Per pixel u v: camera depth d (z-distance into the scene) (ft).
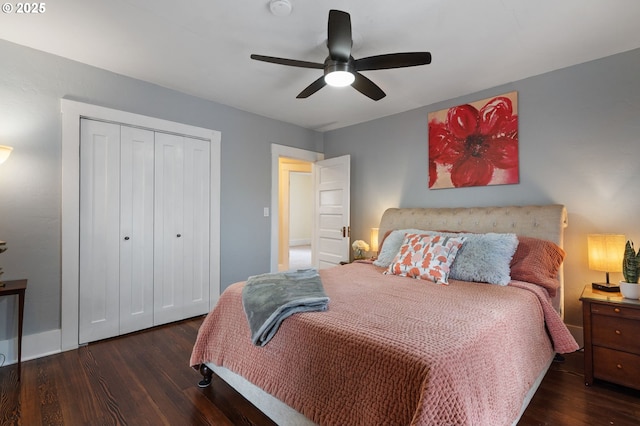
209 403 5.98
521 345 5.24
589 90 8.19
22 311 6.93
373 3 5.96
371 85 7.61
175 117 10.43
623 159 7.72
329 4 6.02
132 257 9.52
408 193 12.19
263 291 5.79
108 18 6.58
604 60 7.98
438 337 3.98
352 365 3.95
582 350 8.20
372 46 7.49
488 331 4.40
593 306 6.63
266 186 13.19
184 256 10.70
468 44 7.41
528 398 5.31
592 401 6.05
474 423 3.42
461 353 3.69
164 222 10.23
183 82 9.80
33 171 7.88
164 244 10.22
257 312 5.33
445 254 7.87
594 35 6.99
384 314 4.93
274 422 5.30
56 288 8.20
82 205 8.63
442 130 11.10
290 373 4.70
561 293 7.94
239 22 6.67
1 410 5.69
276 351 4.97
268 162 13.26
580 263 8.33
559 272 7.87
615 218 7.82
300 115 12.98
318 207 15.25
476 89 10.08
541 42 7.30
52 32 7.13
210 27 6.88
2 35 7.28
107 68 8.88
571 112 8.46
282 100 11.30
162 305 10.17
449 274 7.91
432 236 8.55
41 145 7.99
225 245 11.87
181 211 10.63
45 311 8.04
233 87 10.19
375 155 13.38
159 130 10.08
